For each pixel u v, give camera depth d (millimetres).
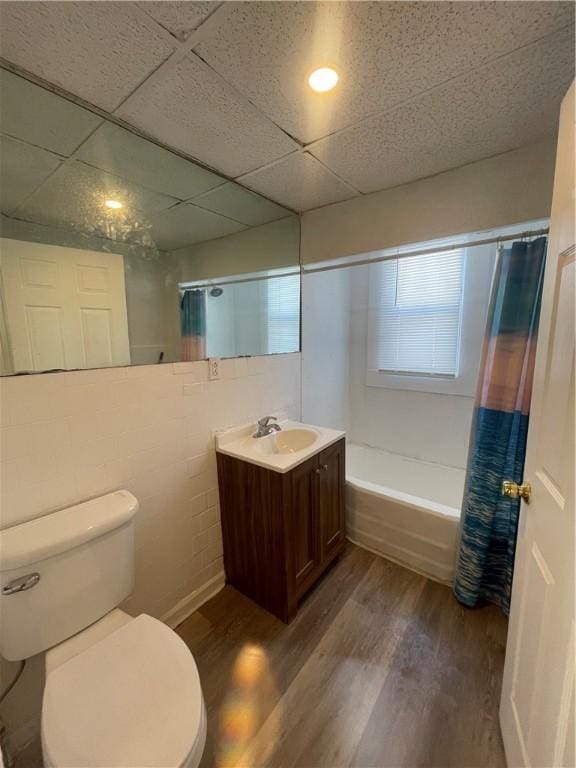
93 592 1144
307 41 930
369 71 1040
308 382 2561
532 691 894
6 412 1073
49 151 1165
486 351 1613
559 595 759
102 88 1097
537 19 867
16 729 1134
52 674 969
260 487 1599
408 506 1938
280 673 1382
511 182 1528
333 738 1161
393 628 1576
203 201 1664
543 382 942
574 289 756
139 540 1479
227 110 1216
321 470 1775
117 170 1345
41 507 1166
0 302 1082
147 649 1041
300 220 2262
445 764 1089
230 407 1871
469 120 1297
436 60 1000
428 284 2635
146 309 1466
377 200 1915
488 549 1642
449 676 1354
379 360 2969
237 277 1882
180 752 805
